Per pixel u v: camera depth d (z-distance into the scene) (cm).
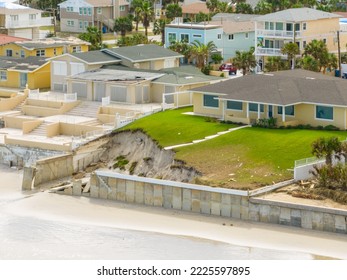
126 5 19125
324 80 9588
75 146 9338
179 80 10794
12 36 15312
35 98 11081
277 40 13500
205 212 7538
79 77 11112
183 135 9094
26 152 9638
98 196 8138
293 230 7056
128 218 7562
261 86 9631
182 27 14725
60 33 18325
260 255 6600
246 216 7319
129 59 11688
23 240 7050
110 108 10406
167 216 7544
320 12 13788
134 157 9162
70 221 7544
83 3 18488
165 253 6694
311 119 9188
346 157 7731
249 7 18475
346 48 13862
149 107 10475
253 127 9250
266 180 7662
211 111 9844
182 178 8219
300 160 7694
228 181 7725
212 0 18900
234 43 14775
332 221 6950
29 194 8444
